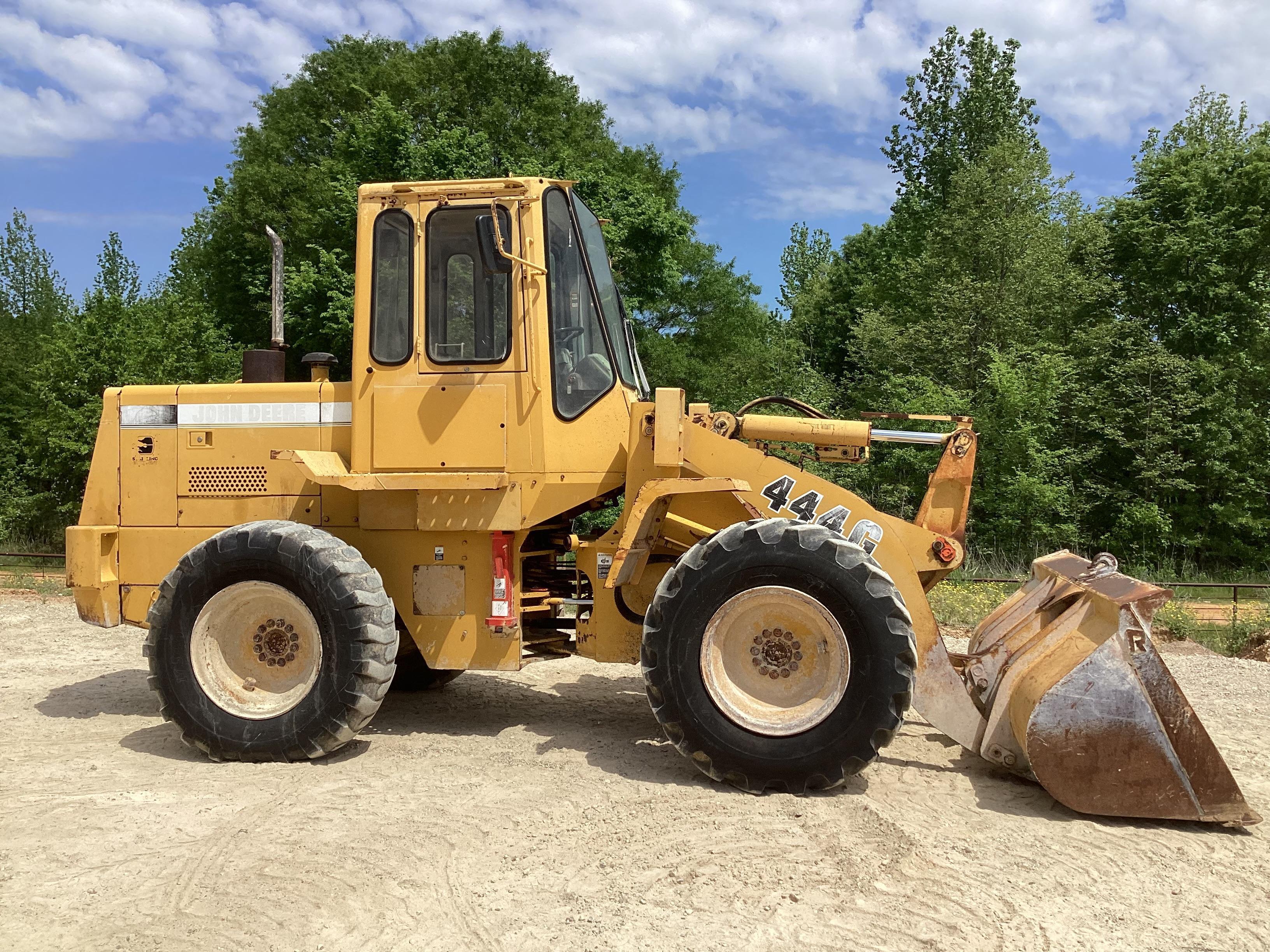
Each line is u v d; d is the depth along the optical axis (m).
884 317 21.77
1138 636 4.11
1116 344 18.83
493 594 5.17
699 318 31.70
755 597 4.44
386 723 5.79
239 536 4.89
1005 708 4.55
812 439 5.22
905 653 4.27
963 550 4.95
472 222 5.15
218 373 19.34
